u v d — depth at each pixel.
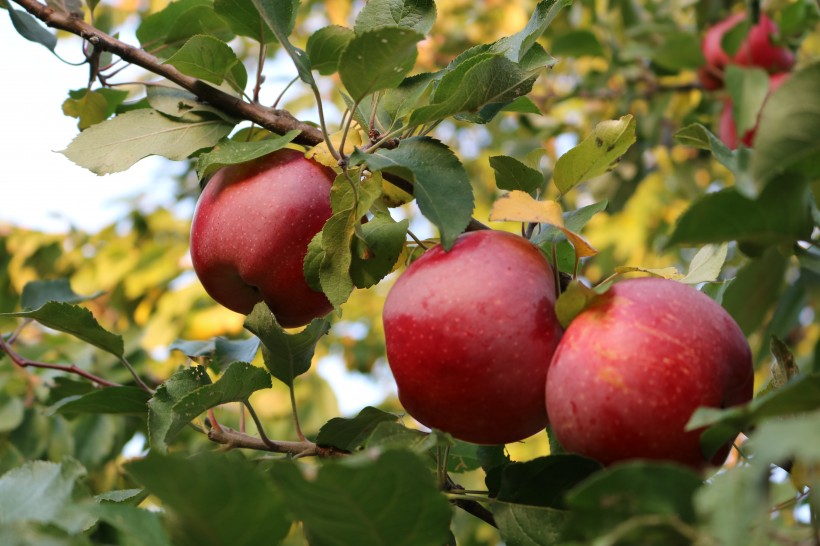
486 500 0.80
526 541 0.78
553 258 0.83
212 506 0.70
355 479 0.70
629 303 0.78
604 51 1.68
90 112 1.00
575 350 0.78
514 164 0.87
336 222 0.85
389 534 0.72
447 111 0.85
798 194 0.75
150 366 1.39
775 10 1.52
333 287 0.85
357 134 0.90
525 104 0.94
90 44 0.96
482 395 0.79
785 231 0.76
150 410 0.84
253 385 0.83
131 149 0.91
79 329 0.92
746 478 0.68
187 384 0.85
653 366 0.76
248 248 0.88
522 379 0.79
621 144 0.85
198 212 0.90
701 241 0.77
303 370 0.87
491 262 0.80
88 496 0.76
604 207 0.88
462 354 0.79
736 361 0.78
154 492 0.70
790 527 0.73
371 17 0.89
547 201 0.81
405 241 0.88
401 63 0.82
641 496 0.70
